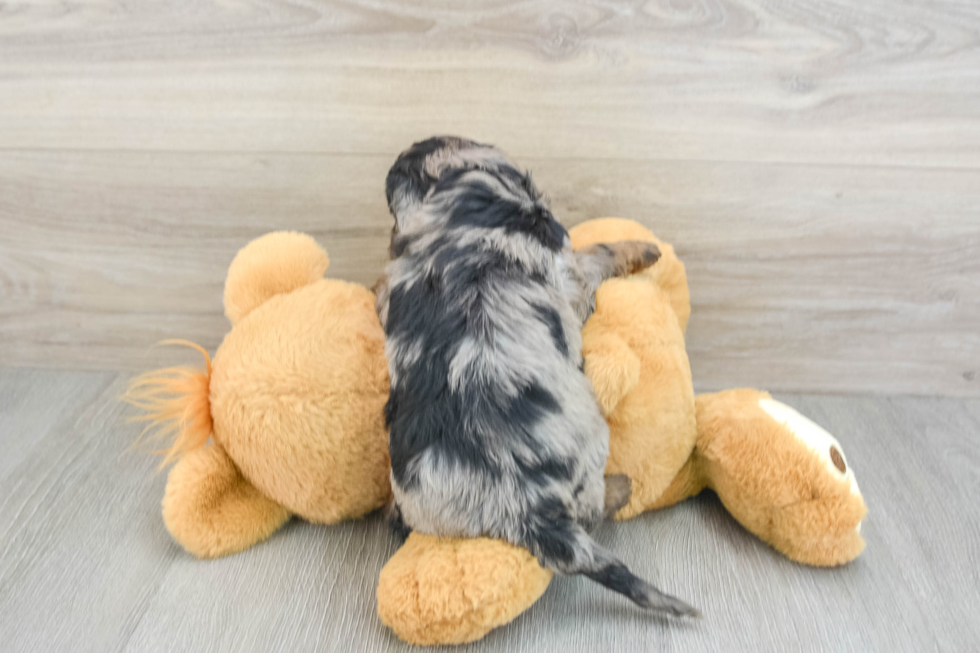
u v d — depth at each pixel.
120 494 1.48
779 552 1.34
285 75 1.53
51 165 1.66
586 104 1.53
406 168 1.35
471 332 1.12
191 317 1.84
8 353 1.91
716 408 1.39
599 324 1.31
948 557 1.34
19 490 1.49
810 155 1.56
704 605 1.23
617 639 1.16
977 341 1.76
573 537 1.10
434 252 1.20
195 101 1.57
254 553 1.34
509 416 1.08
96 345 1.89
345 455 1.27
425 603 1.08
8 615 1.21
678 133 1.55
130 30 1.50
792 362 1.81
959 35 1.43
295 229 1.70
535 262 1.21
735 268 1.70
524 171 1.38
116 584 1.27
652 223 1.66
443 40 1.48
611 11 1.43
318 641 1.17
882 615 1.22
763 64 1.48
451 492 1.09
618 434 1.30
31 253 1.77
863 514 1.28
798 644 1.16
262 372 1.24
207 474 1.29
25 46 1.53
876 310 1.73
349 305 1.35
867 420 1.73
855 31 1.44
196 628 1.19
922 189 1.58
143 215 1.71
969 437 1.67
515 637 1.17
